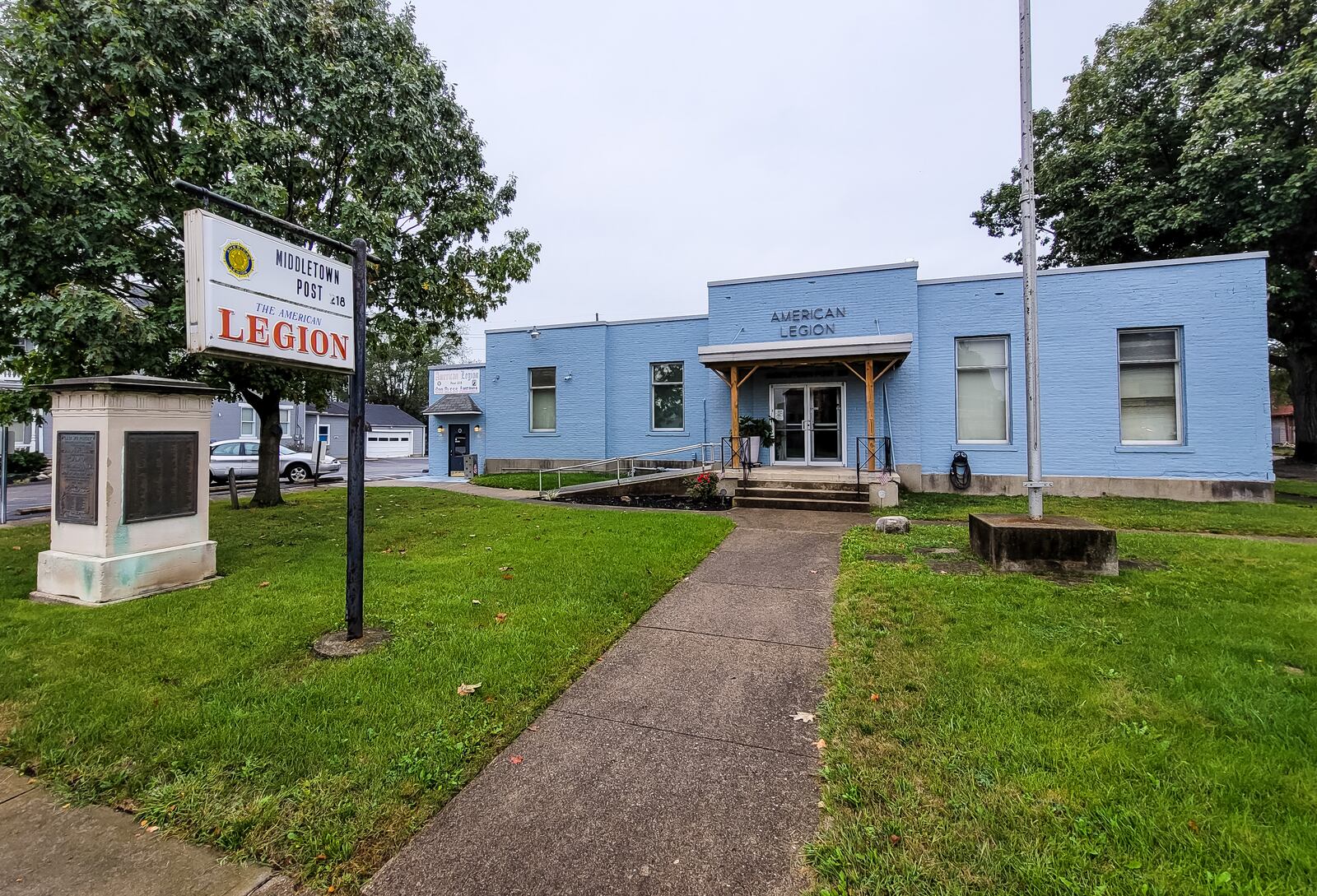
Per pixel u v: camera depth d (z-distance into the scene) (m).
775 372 14.22
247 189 7.93
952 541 7.30
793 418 14.07
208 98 8.76
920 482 12.86
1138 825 2.19
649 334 15.96
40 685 3.51
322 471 21.89
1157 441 11.62
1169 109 16.55
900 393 13.05
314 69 9.24
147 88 7.85
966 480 12.40
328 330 4.61
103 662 3.80
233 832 2.31
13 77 7.50
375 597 5.12
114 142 8.01
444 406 18.78
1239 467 10.98
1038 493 6.79
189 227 3.69
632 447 16.12
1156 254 18.02
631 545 7.07
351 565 4.20
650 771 2.74
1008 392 12.38
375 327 11.30
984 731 2.89
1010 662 3.67
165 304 8.59
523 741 3.01
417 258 11.06
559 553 6.69
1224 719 2.95
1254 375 10.89
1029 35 7.06
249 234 3.97
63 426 5.39
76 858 2.21
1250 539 7.46
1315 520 8.73
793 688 3.58
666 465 15.66
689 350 15.53
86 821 2.41
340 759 2.75
